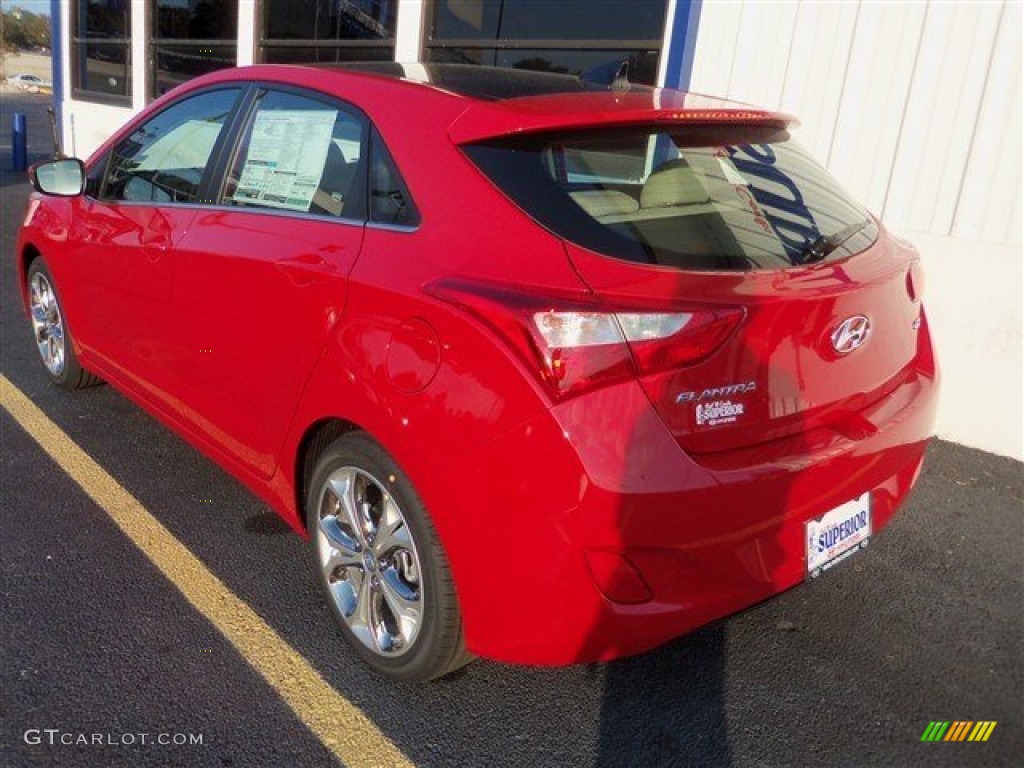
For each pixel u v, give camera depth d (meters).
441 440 2.29
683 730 2.57
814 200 2.73
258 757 2.40
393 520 2.56
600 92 2.77
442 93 2.69
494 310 2.21
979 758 2.49
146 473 4.01
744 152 2.71
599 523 2.10
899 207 4.93
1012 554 3.59
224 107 3.48
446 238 2.43
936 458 4.50
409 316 2.41
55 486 3.84
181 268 3.36
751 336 2.22
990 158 4.56
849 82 5.07
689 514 2.16
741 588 2.31
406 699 2.65
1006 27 4.45
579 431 2.09
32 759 2.35
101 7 13.30
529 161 2.40
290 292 2.82
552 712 2.62
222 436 3.31
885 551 3.58
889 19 4.87
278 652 2.83
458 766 2.41
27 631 2.86
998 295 4.50
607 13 6.43
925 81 4.76
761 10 5.43
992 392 4.56
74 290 4.28
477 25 7.45
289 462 2.94
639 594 2.18
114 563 3.28
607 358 2.10
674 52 5.96
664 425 2.14
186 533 3.52
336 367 2.62
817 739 2.55
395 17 8.18
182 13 11.47
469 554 2.29
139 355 3.80
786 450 2.35
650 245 2.28
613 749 2.49
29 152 18.64
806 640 2.98
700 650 2.91
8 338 5.86
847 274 2.48
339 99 2.94
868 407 2.61
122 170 4.00
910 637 3.02
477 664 2.81
